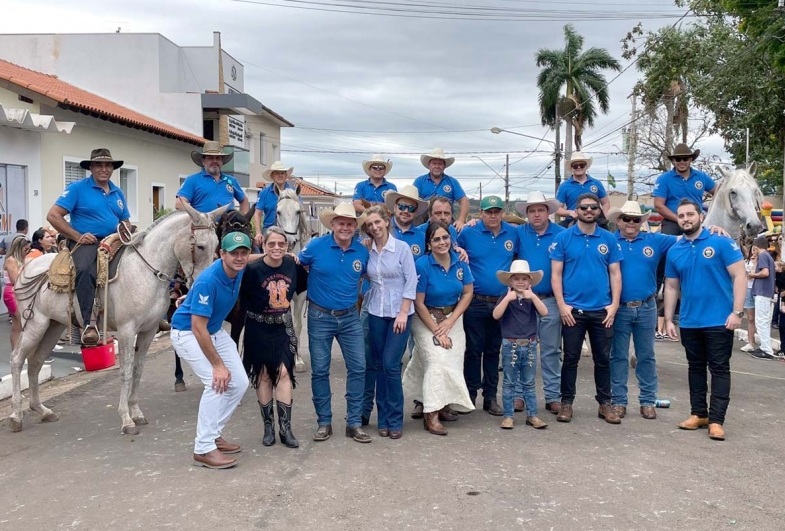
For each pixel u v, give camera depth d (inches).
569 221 365.1
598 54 1631.4
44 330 272.7
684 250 262.4
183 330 221.6
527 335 261.9
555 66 1656.0
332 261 240.4
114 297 261.4
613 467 219.3
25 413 292.2
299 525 177.2
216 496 196.2
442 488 201.2
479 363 288.5
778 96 802.2
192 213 255.6
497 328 284.5
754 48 669.9
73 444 247.3
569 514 183.5
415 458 227.8
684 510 186.5
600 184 367.6
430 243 255.8
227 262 214.7
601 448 238.8
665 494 197.3
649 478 209.8
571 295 271.9
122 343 259.1
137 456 232.7
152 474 214.7
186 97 1053.8
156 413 289.6
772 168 1020.5
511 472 214.5
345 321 244.4
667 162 1338.6
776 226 815.1
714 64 922.7
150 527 176.9
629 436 253.1
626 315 275.3
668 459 227.3
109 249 263.9
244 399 309.4
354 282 243.9
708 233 260.1
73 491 201.8
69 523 179.9
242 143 1223.5
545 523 177.9
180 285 305.9
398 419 250.7
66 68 1065.5
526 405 267.1
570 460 225.9
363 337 251.4
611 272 269.7
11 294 360.2
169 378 357.1
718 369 253.8
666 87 1056.2
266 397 242.4
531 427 265.3
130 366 261.0
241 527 176.2
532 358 263.7
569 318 268.2
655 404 293.3
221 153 327.0
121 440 251.1
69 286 262.8
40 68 1065.5
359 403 248.8
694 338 260.8
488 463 222.8
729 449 238.1
